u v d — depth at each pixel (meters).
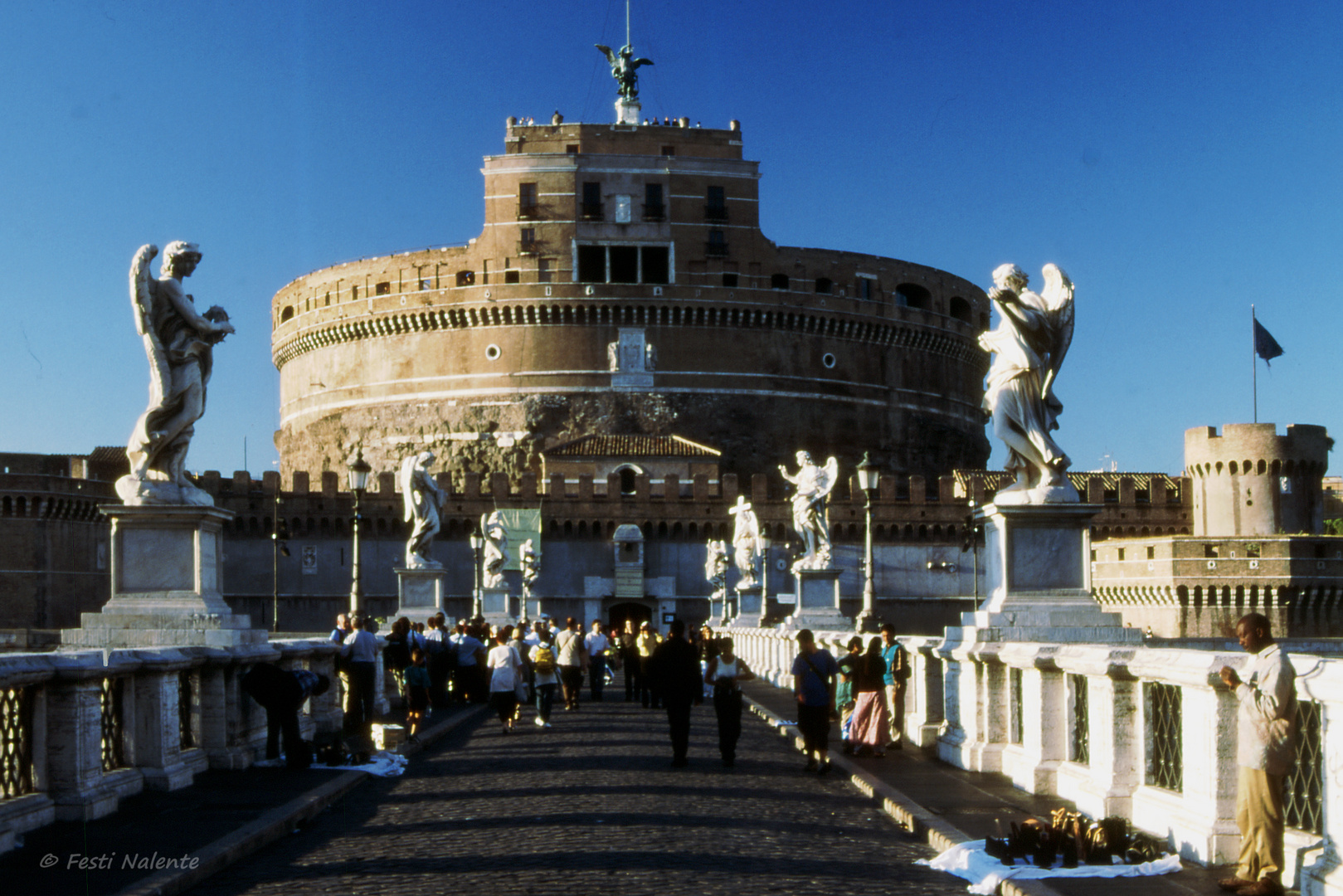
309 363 128.25
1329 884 9.06
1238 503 99.94
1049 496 17.27
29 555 90.88
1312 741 10.70
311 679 18.22
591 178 117.50
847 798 16.30
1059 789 14.99
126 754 15.13
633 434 114.94
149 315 17.20
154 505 17.09
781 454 118.06
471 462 115.06
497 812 14.71
